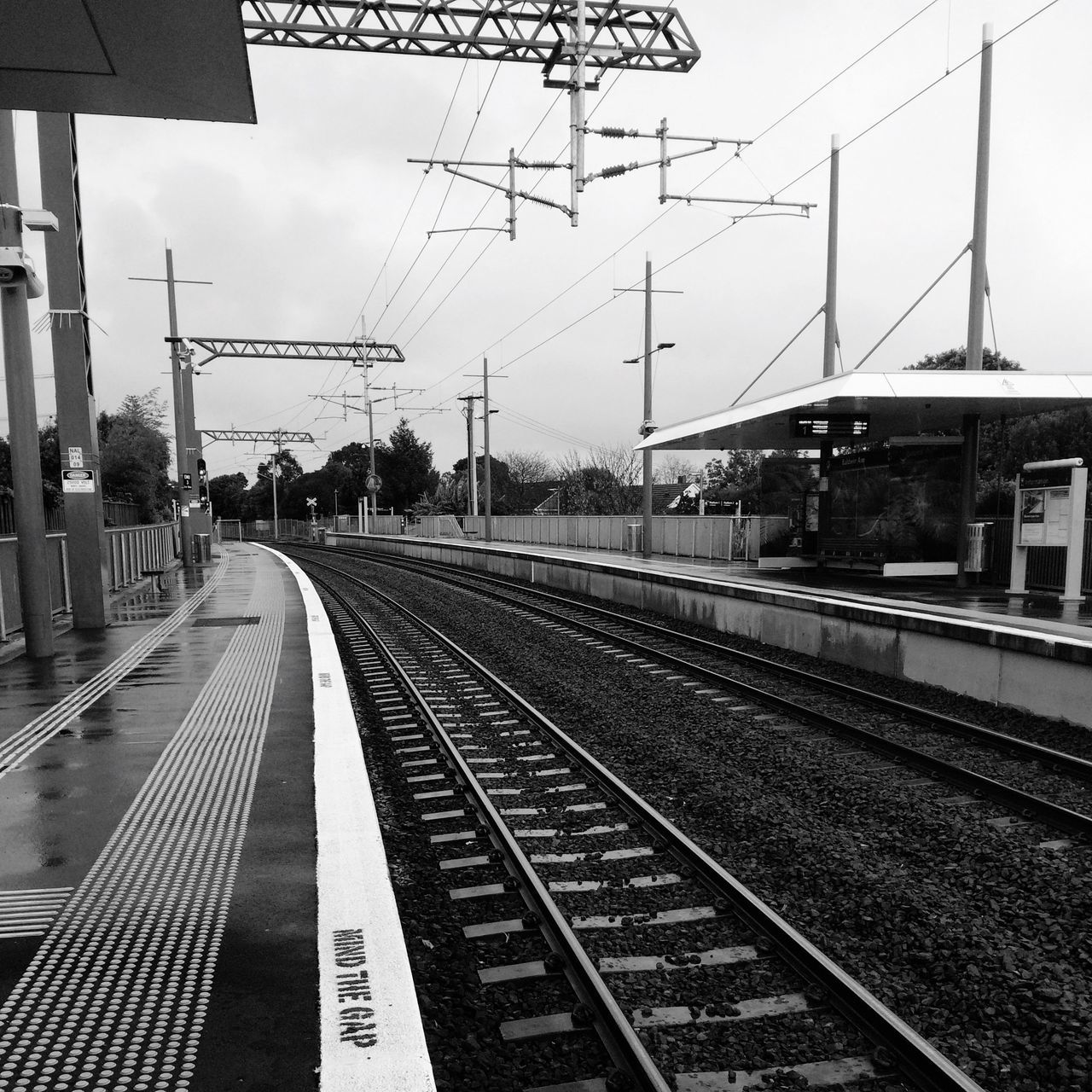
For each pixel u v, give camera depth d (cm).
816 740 843
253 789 604
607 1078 326
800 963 414
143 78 538
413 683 1092
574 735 883
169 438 4172
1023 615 1191
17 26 469
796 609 1392
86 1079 298
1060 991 394
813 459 2119
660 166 1589
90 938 397
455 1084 322
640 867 544
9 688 941
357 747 702
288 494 10531
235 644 1238
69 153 1327
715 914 474
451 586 2716
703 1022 374
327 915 413
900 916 472
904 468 1722
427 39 1326
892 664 1167
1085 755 797
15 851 497
